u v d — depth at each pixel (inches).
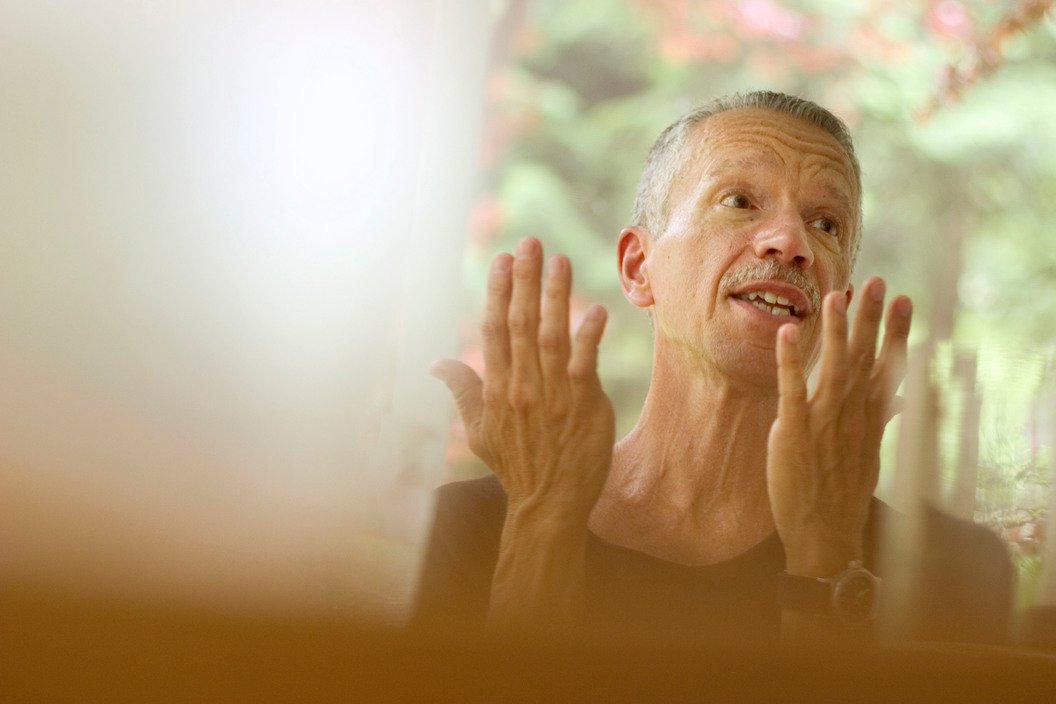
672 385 92.4
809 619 76.0
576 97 347.3
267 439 81.8
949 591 84.8
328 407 93.7
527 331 77.3
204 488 68.2
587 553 83.9
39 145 82.8
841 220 94.2
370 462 94.0
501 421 78.6
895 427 90.7
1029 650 77.1
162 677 50.3
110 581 52.4
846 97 318.0
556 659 54.6
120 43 86.3
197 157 90.7
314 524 73.0
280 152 98.0
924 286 315.6
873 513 88.8
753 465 89.7
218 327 88.7
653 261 94.9
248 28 93.9
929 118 311.6
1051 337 310.5
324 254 103.5
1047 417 89.0
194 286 87.4
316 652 51.3
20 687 49.4
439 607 80.4
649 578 82.5
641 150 344.8
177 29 88.7
